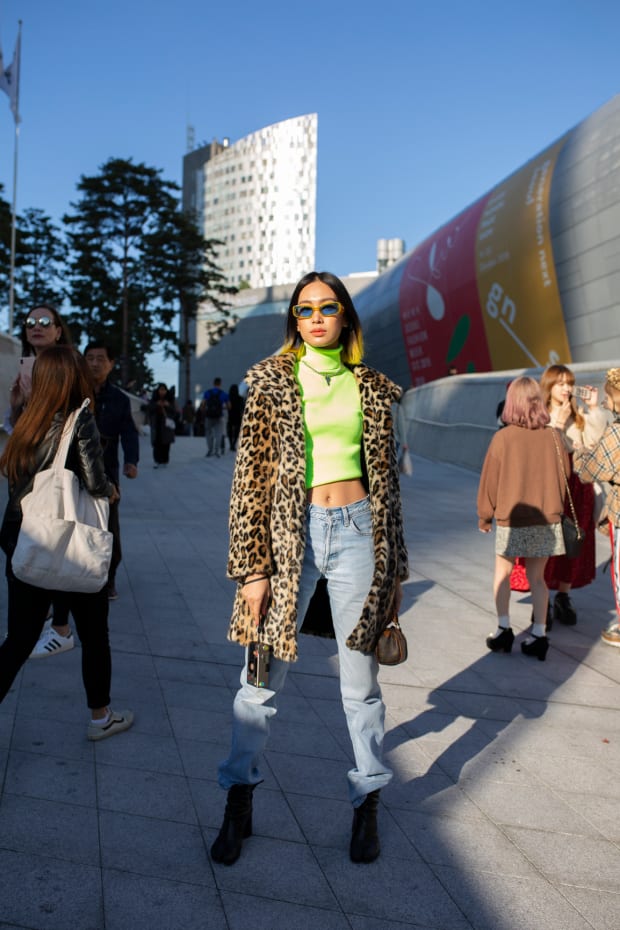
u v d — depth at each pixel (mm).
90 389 2971
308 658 4348
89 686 3141
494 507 4609
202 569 6426
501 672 4328
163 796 2760
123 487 12312
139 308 53094
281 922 2115
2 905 2125
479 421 17766
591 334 24859
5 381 13375
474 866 2424
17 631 2854
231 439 21375
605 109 25703
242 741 2414
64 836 2479
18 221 50375
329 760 3107
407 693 3943
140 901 2176
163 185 50750
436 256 34812
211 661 4211
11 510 2916
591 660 4594
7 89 28109
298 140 173125
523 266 27531
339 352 2512
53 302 51438
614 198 23125
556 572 5273
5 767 2920
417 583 6473
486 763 3164
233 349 96750
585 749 3340
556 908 2227
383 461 2438
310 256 171750
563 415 5457
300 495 2342
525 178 28281
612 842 2602
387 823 2670
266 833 2566
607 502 4574
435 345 36000
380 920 2145
